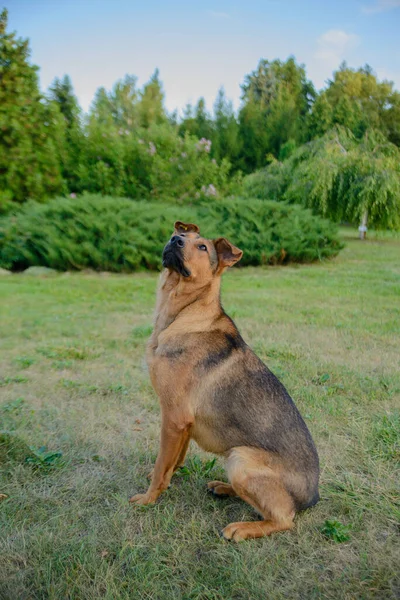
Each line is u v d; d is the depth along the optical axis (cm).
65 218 1313
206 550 280
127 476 352
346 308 904
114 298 980
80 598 240
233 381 314
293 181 2028
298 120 4519
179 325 328
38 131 1489
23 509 309
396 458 377
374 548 279
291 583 254
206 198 1686
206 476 361
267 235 1463
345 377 544
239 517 315
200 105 5053
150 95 5200
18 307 888
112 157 1655
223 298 977
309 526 301
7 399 482
